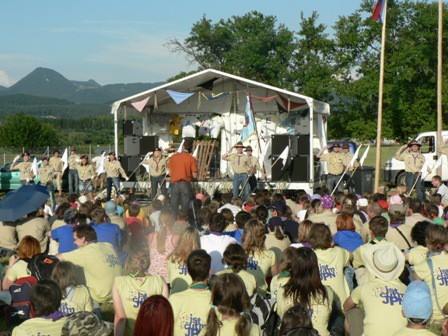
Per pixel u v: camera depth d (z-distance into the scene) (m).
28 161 20.81
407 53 29.98
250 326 4.47
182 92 20.34
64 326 4.52
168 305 3.99
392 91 30.77
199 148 21.53
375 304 5.41
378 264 5.48
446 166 23.77
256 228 6.94
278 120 21.77
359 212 10.88
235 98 21.98
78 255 7.11
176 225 7.53
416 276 6.62
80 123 119.56
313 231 6.55
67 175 24.91
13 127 60.53
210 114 22.47
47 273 6.93
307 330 3.71
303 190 18.83
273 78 48.91
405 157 17.67
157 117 22.69
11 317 6.80
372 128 31.52
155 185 18.31
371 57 31.41
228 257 5.96
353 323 5.80
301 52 44.34
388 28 31.06
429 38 31.03
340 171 17.75
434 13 30.39
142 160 20.58
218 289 4.43
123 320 5.63
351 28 31.69
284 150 18.52
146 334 3.93
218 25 52.59
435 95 30.92
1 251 9.77
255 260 6.90
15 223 9.87
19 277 7.02
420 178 17.48
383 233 7.07
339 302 6.30
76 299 5.79
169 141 22.84
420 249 7.06
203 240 7.45
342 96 32.53
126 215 11.99
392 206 9.02
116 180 19.22
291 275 5.59
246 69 50.44
